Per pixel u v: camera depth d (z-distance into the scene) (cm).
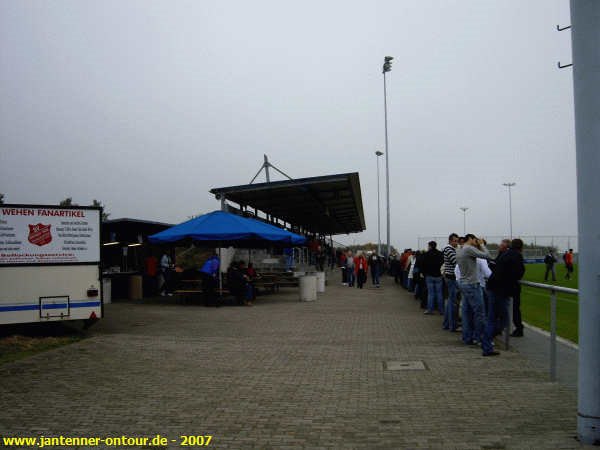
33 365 803
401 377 716
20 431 510
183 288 1930
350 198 2988
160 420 541
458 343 991
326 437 487
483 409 565
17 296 1092
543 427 504
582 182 474
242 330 1168
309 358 850
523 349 922
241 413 562
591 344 461
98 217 1164
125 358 855
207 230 1791
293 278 2391
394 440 476
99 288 1155
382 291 2447
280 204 2977
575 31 485
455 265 1149
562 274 3950
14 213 1098
